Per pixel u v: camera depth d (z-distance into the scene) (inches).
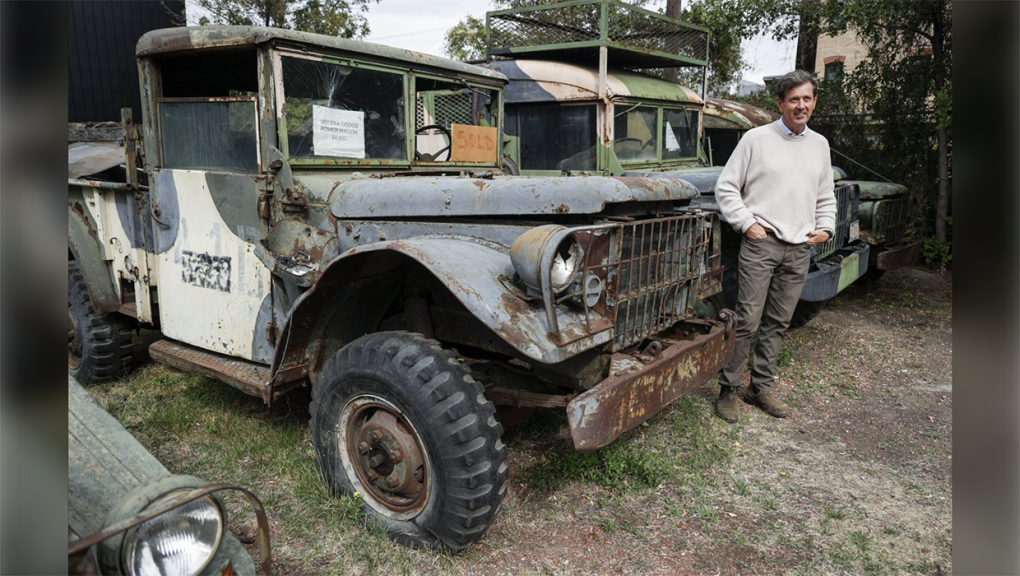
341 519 106.8
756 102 440.5
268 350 125.6
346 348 104.1
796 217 144.3
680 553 103.8
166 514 53.4
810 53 406.0
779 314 154.4
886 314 259.0
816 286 195.3
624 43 256.2
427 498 97.6
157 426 142.6
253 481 120.8
